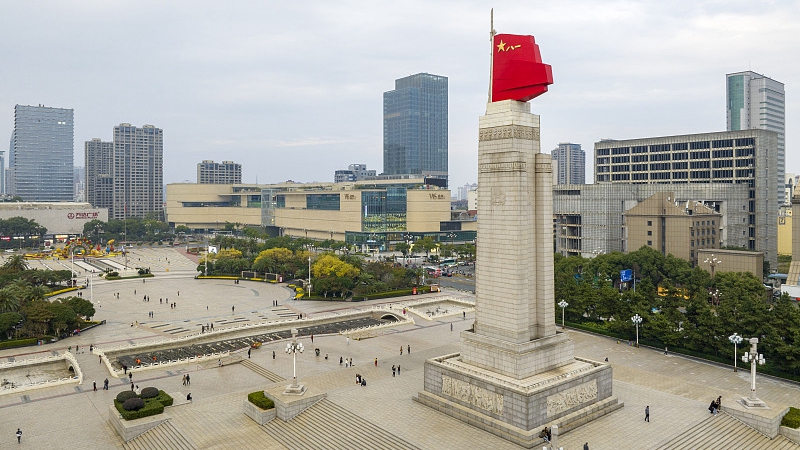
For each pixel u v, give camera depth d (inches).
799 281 5738.2
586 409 2901.1
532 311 2999.5
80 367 4173.2
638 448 2551.7
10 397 3553.2
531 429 2635.3
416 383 3553.2
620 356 4232.3
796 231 5910.4
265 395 3221.0
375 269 7465.6
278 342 4859.7
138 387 3725.4
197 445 2773.1
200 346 4899.1
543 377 2861.7
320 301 6771.7
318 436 2819.9
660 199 7421.3
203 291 7519.7
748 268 6294.3
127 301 6796.3
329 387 3538.4
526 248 2935.5
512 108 2901.1
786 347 3572.8
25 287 5664.4
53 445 2876.5
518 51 2918.3
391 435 2709.2
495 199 2984.7
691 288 5925.2
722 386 3531.0
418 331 5241.1
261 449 2743.6
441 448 2559.1
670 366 3976.4
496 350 2938.0
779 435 2810.0
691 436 2711.6
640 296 4717.0
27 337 4943.4
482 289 3075.8
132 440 2928.2
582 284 5506.9
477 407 2871.6
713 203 7869.1
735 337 3703.3
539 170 3006.9
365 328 5300.2
